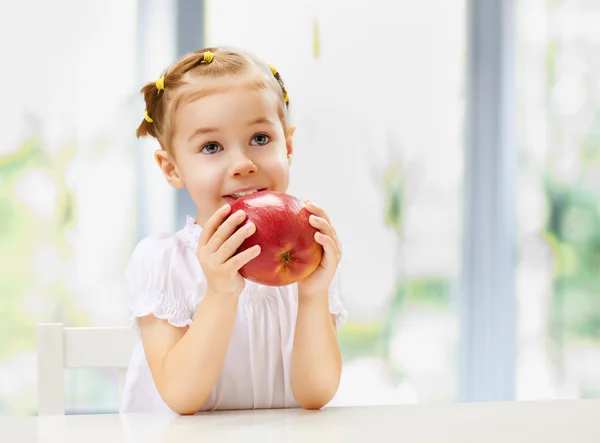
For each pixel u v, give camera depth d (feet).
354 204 8.59
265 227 2.62
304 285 2.95
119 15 7.89
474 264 8.95
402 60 8.71
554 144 9.11
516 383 9.02
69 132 7.84
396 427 2.18
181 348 2.93
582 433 2.07
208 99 3.10
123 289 7.91
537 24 9.07
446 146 8.86
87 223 7.87
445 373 8.87
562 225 9.15
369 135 8.63
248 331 3.52
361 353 8.68
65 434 2.15
